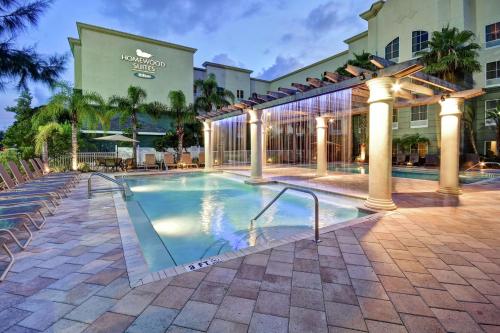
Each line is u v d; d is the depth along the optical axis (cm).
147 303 205
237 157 1930
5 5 438
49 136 1224
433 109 1809
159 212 594
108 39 2184
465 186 777
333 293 219
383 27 2106
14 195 465
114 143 1964
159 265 294
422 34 1867
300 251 304
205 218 541
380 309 197
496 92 1691
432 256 288
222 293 219
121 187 750
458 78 1546
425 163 1593
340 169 1487
